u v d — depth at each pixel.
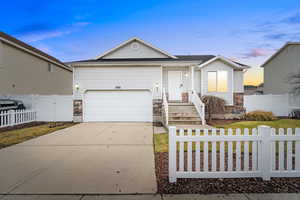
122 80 11.09
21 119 9.75
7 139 6.23
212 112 10.85
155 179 3.04
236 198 2.40
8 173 3.32
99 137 6.60
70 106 11.13
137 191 2.63
